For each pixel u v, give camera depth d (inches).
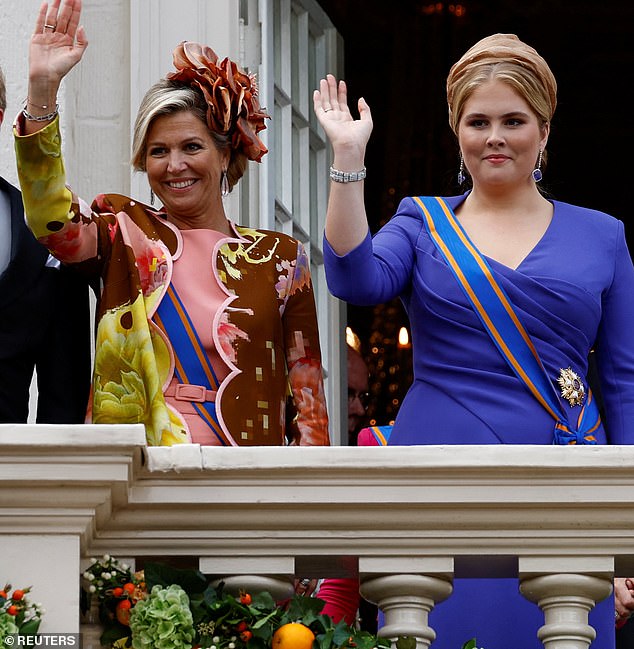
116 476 422.9
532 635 512.4
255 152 577.6
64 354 550.9
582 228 550.3
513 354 529.3
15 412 537.6
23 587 418.3
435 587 446.3
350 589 597.6
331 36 882.8
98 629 431.8
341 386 853.8
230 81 570.6
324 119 522.6
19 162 519.2
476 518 442.9
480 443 524.1
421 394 537.3
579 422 529.7
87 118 774.5
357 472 438.0
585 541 446.0
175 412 530.0
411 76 1249.4
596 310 537.6
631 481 441.4
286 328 563.8
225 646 431.2
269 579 444.8
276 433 544.4
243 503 438.3
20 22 770.8
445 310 534.9
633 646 642.2
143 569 438.0
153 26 783.1
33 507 422.3
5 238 548.1
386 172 1242.6
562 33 1299.2
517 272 535.2
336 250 519.8
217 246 558.3
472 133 550.0
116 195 562.6
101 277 550.9
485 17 1266.0
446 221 550.3
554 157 1328.7
